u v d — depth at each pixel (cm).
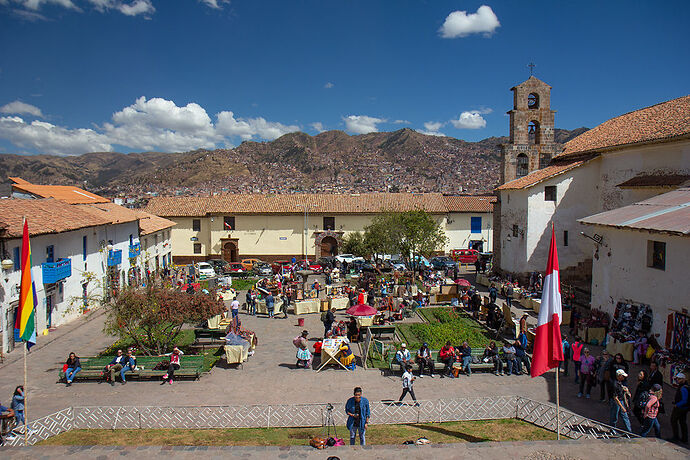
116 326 2031
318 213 5569
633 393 1589
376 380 1797
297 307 2953
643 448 1057
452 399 1552
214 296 2219
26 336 1369
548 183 3262
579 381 1716
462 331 2431
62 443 1238
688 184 2341
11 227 2252
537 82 3812
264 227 5638
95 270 3222
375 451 1031
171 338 2181
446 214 5634
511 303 3050
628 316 2100
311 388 1714
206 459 997
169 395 1653
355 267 4647
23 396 1376
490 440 1229
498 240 3947
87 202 4059
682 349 1800
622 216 2230
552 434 1282
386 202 5756
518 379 1795
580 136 3866
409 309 2827
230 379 1817
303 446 1056
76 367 1802
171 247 5612
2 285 2145
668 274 1906
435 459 1000
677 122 2609
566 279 3306
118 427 1380
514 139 3856
